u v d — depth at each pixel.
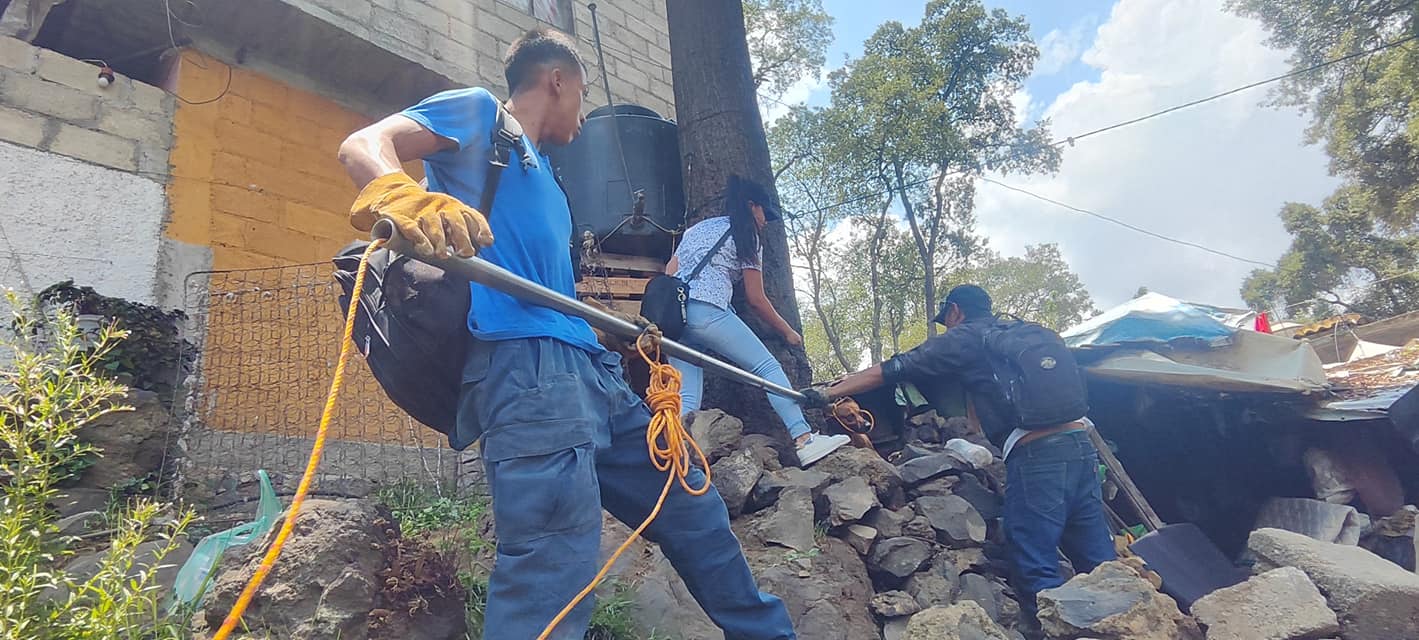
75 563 2.82
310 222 6.01
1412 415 5.24
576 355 2.07
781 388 3.21
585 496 1.90
